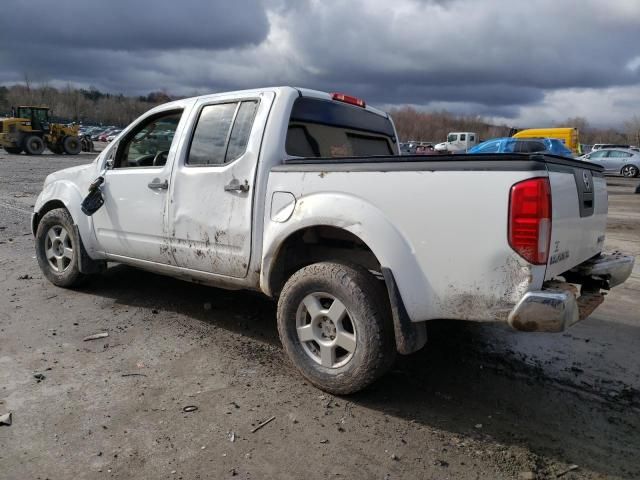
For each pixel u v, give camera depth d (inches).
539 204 112.3
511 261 115.2
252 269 158.1
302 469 110.9
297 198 146.1
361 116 198.4
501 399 143.0
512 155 117.0
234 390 142.6
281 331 149.0
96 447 116.2
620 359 170.2
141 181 185.8
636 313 215.9
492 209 116.3
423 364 163.9
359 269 137.1
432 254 124.1
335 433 124.1
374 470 111.3
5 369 150.6
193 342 173.3
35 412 129.0
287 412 132.3
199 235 169.5
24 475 106.7
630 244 363.6
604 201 159.6
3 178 692.1
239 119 165.8
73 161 1058.1
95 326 184.5
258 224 155.1
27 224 380.8
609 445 122.8
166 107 188.2
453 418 132.6
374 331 131.6
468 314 121.3
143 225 186.4
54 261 226.4
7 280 237.1
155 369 153.6
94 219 204.1
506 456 117.4
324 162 141.7
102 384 143.7
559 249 123.9
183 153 175.5
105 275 246.2
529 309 113.2
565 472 112.7
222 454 115.0
